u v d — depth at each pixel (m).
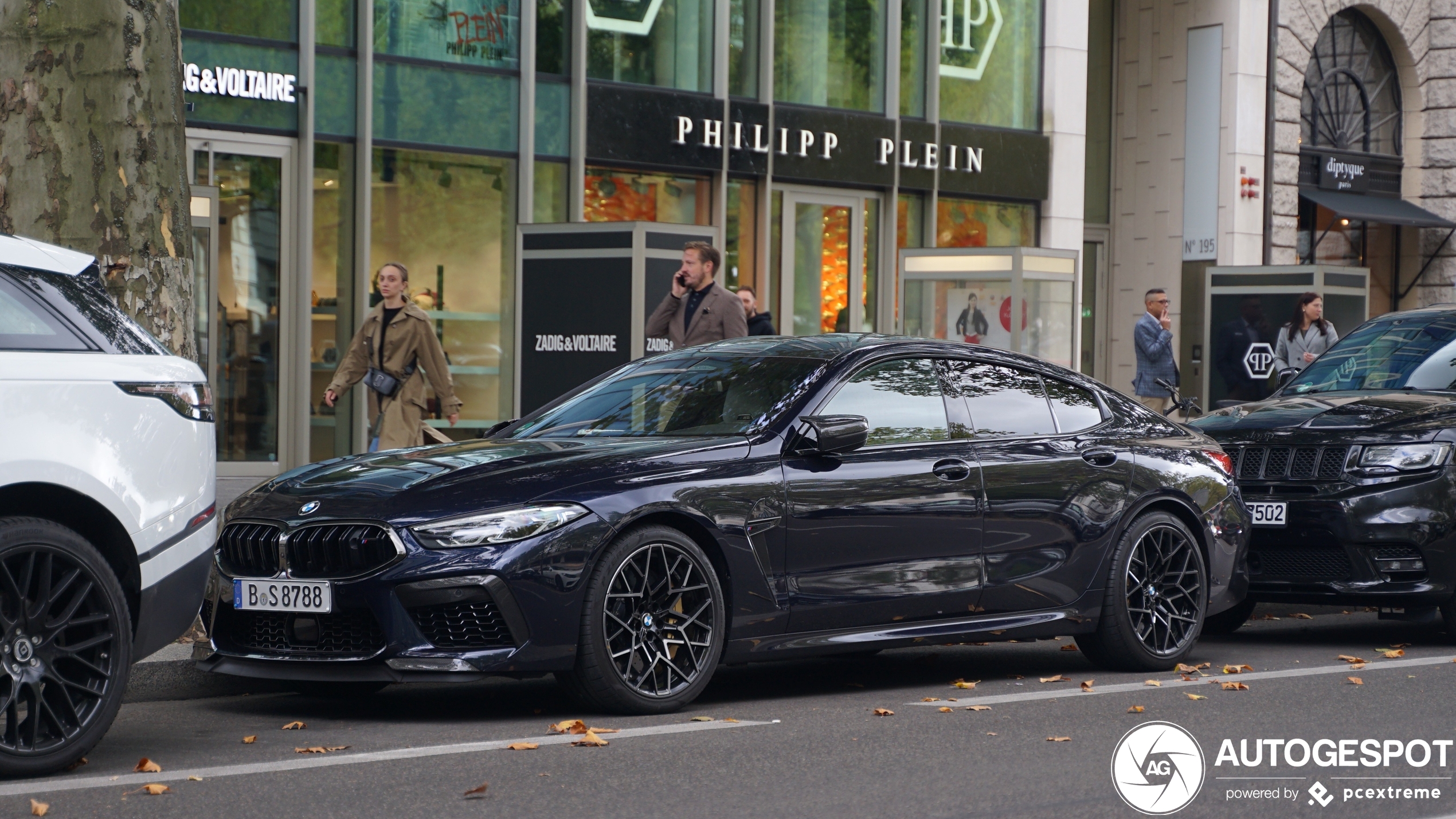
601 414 8.59
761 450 7.93
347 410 19.02
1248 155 27.56
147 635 6.39
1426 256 30.86
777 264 22.52
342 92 18.88
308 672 7.27
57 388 6.11
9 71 8.86
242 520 7.55
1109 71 28.84
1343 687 8.64
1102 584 9.07
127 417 6.30
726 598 7.73
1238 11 27.38
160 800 5.75
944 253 20.00
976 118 24.67
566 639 7.23
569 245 14.87
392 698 8.36
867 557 8.13
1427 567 10.28
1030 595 8.76
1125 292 28.75
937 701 8.10
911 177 23.62
